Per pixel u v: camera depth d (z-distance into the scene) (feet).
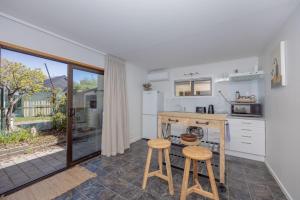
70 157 8.72
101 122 11.21
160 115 8.25
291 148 5.75
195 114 7.84
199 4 5.30
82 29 7.22
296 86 5.36
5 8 5.54
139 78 15.35
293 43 5.57
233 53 10.83
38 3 5.25
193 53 10.88
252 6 5.39
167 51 10.42
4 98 8.98
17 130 9.98
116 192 6.43
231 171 8.34
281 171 6.70
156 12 5.80
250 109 10.67
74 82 9.27
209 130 11.05
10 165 8.82
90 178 7.53
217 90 13.38
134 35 7.88
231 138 10.52
